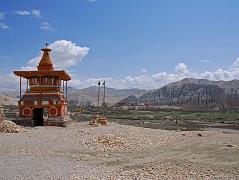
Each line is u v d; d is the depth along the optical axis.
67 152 29.53
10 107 137.25
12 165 23.02
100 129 45.31
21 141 33.72
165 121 90.00
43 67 54.41
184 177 20.98
